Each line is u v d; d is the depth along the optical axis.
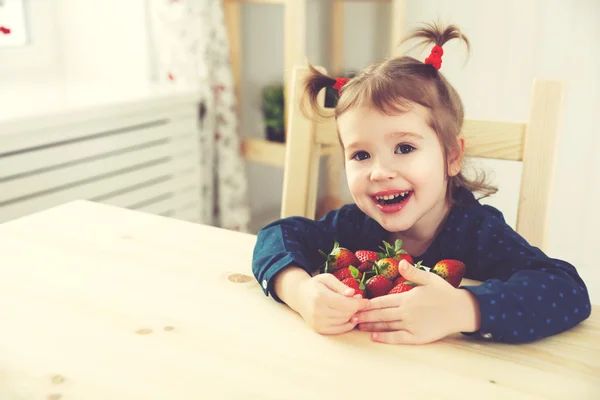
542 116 1.00
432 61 0.91
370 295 0.81
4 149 1.68
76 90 2.15
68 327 0.72
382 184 0.84
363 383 0.61
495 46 2.20
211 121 2.26
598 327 0.75
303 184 1.16
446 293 0.72
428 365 0.65
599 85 2.05
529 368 0.65
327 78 1.00
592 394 0.60
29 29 2.28
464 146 0.97
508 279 0.83
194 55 2.17
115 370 0.64
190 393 0.60
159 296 0.81
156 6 2.19
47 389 0.61
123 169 2.03
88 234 1.02
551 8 2.07
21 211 1.76
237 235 1.03
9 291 0.81
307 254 0.94
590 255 2.21
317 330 0.72
